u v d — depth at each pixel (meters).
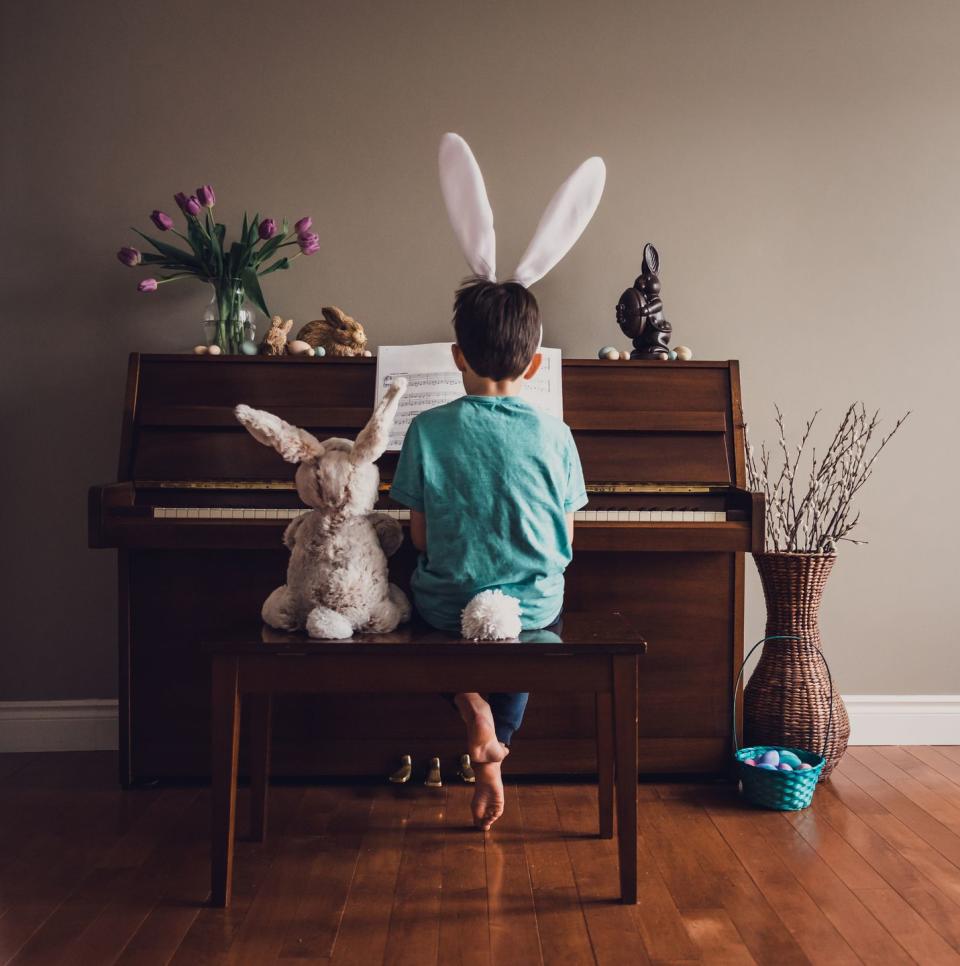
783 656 2.50
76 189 2.80
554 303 2.87
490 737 1.74
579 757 2.46
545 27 2.85
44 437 2.81
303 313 2.85
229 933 1.65
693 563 2.44
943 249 2.90
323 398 2.47
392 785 2.45
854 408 2.90
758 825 2.17
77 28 2.79
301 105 2.83
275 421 1.83
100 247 2.81
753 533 2.24
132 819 2.21
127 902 1.77
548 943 1.61
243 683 1.72
